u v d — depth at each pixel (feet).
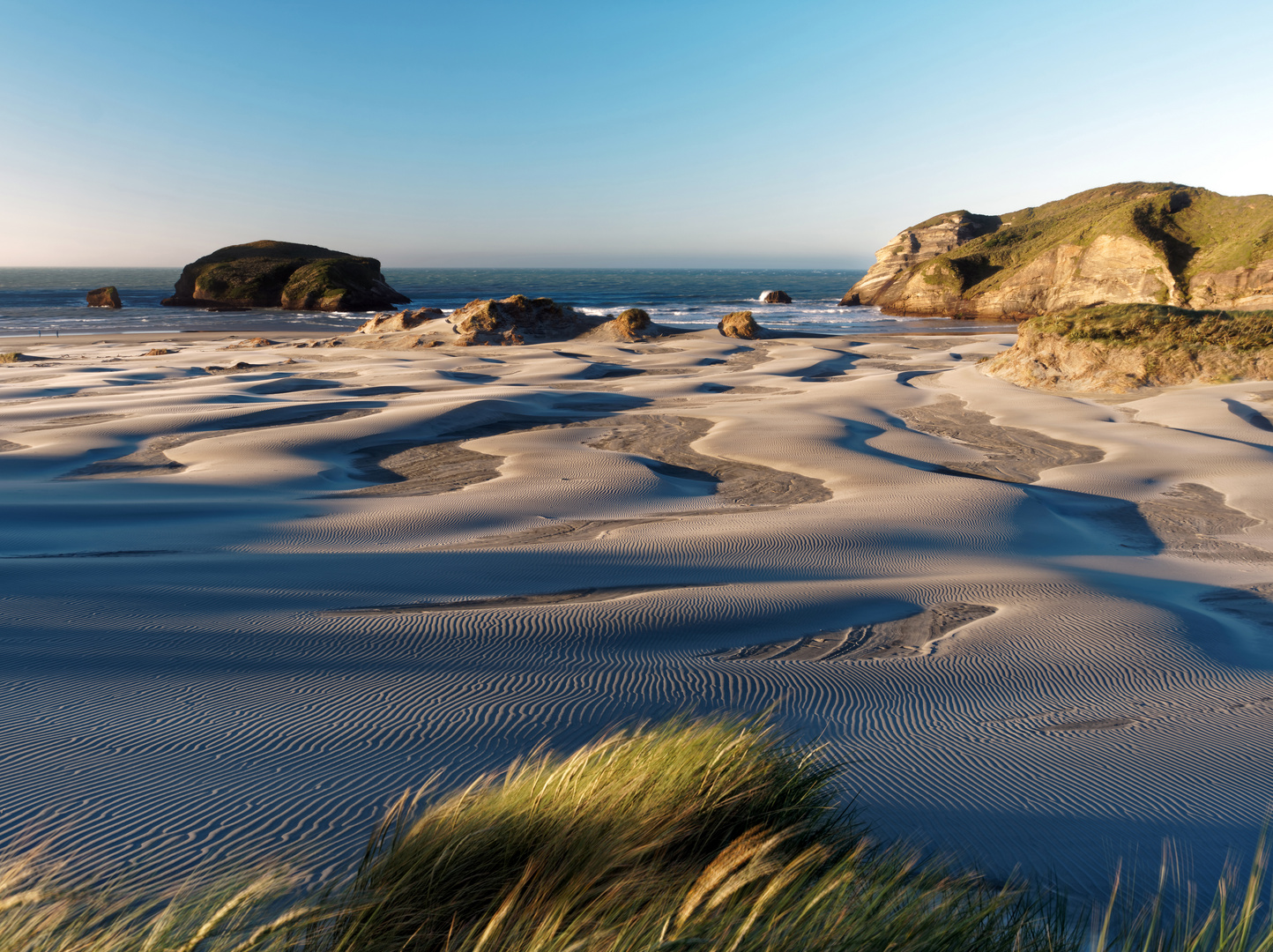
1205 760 24.41
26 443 91.09
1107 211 364.58
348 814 17.43
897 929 9.70
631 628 37.04
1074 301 331.57
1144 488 76.02
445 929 10.17
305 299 426.10
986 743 25.39
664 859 12.16
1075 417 113.19
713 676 30.83
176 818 16.85
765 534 55.98
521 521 62.23
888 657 34.53
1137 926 13.78
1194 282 289.94
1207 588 48.67
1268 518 66.08
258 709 24.71
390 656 31.83
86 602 36.50
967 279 384.27
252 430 101.19
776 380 157.58
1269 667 34.37
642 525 60.64
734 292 618.85
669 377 168.66
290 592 40.98
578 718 25.64
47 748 20.51
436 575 45.78
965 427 109.29
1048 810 20.47
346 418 113.50
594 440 98.43
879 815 19.16
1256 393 121.49
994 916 10.64
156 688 26.18
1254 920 14.47
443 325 264.72
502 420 111.24
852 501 67.97
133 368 172.55
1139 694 30.48
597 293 585.63
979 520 61.57
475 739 23.18
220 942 9.43
